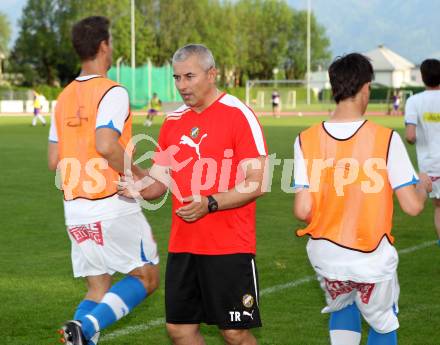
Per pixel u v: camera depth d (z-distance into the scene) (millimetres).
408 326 10648
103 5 135000
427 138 14719
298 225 18703
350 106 7559
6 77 149500
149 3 144250
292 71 197125
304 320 10930
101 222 8461
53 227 18375
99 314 8117
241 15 172250
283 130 57438
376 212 7387
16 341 10016
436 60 14531
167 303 8117
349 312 7996
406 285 12820
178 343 8234
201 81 7781
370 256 7414
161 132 8312
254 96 130500
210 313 7961
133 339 10234
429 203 22797
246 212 7875
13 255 15289
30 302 11891
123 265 8578
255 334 10305
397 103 93938
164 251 15750
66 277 13492
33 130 59781
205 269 7852
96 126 8312
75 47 8672
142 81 106438
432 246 16094
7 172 29828
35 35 137500
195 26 148875
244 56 168750
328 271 7523
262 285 12828
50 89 115500
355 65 7488
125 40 134500
